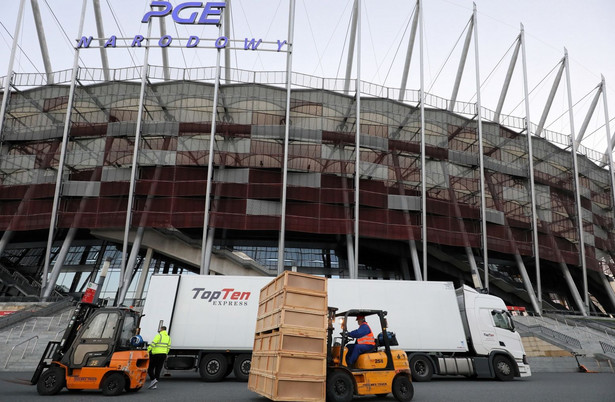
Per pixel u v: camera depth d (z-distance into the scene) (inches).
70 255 2022.6
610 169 2395.4
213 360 724.0
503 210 2075.5
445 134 2076.8
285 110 1943.9
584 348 1219.2
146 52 1902.1
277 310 450.9
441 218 1961.1
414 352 775.1
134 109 1918.1
